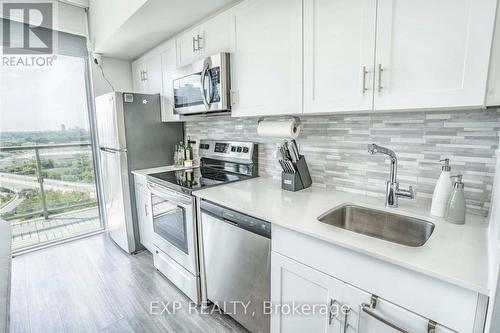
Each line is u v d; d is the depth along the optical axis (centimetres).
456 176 115
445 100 94
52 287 210
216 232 160
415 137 132
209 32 187
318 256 108
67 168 303
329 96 126
